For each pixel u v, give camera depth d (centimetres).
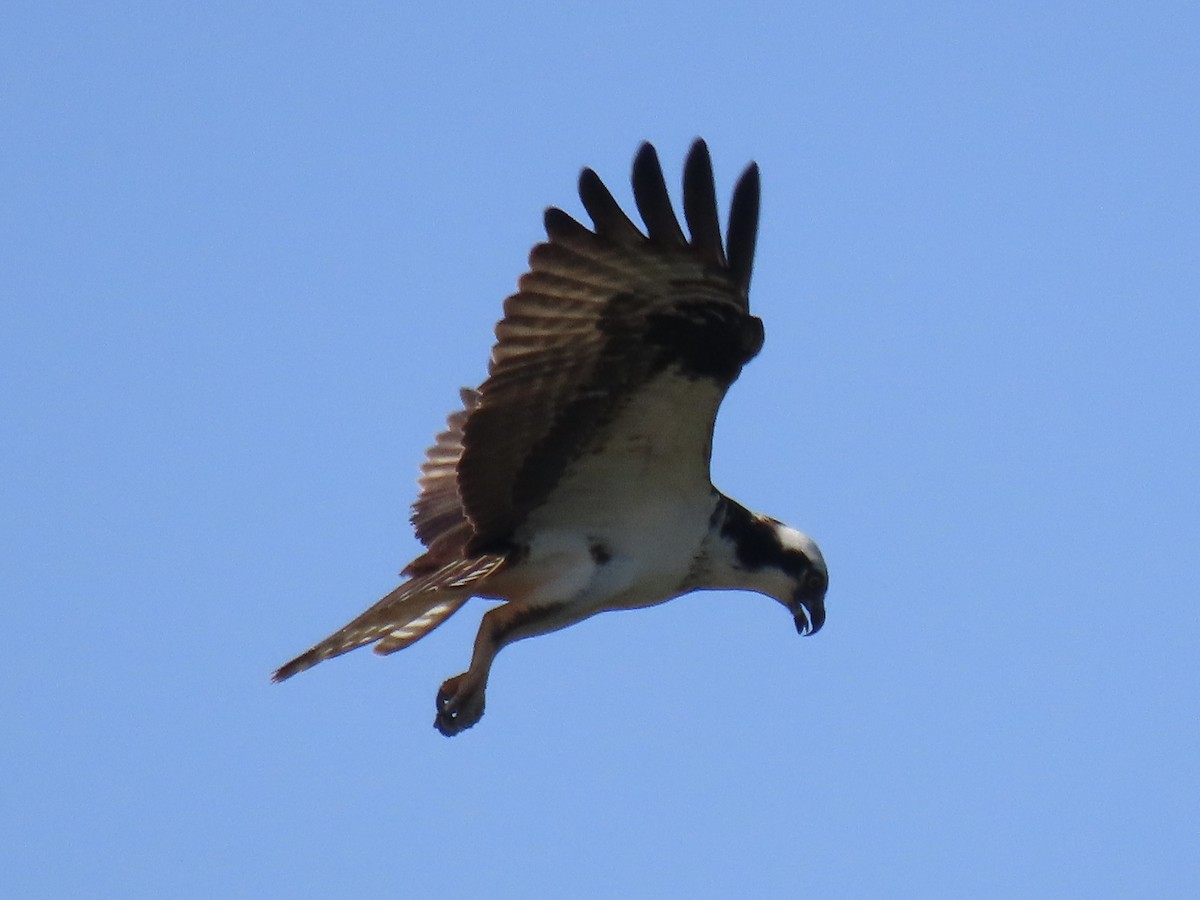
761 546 1411
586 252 1212
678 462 1321
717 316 1234
